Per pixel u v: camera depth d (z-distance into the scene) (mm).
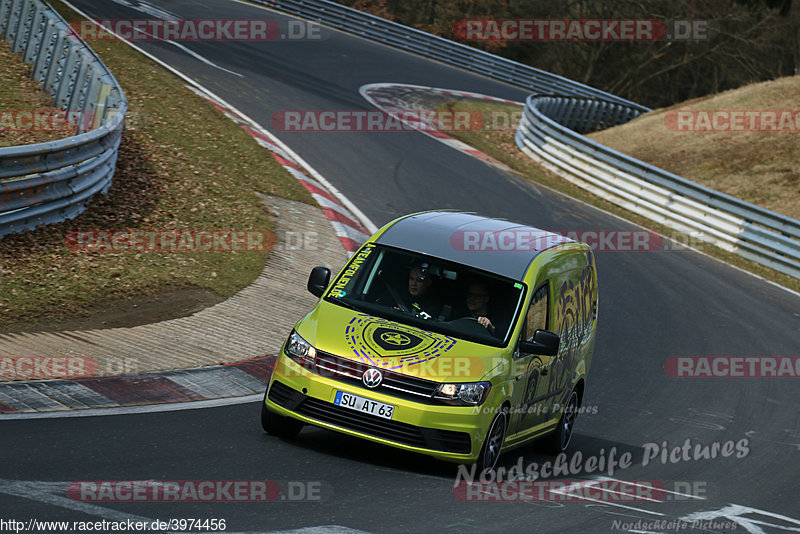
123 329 38281
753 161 111562
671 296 65188
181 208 56688
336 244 59500
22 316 36938
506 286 29078
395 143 93938
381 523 21062
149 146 65938
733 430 41000
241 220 57719
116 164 60031
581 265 34250
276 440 27766
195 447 25672
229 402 32219
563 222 79500
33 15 78562
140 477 22125
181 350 37250
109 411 28531
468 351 26984
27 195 44750
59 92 69750
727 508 28656
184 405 30672
